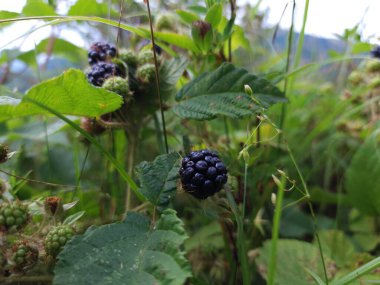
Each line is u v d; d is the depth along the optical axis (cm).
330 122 22
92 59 15
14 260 10
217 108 13
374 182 18
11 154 12
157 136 15
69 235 10
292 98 22
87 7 21
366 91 21
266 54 25
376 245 18
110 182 16
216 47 15
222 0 15
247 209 15
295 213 20
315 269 15
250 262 15
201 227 18
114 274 8
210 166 11
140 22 20
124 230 9
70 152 20
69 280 8
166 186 11
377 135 20
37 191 17
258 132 16
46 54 24
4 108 11
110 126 14
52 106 12
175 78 14
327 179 21
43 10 20
